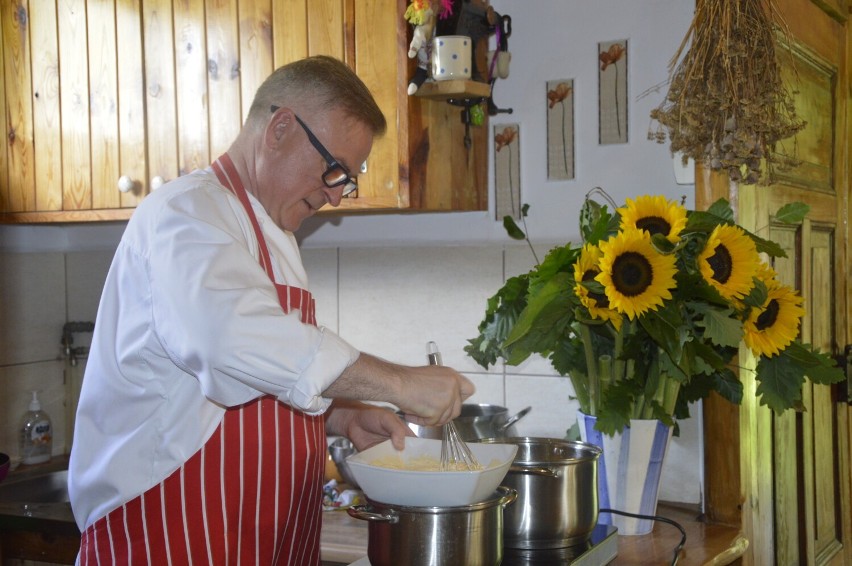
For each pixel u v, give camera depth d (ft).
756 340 5.24
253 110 4.65
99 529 4.35
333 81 4.52
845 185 8.15
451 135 6.70
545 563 4.56
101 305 4.30
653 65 6.60
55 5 7.34
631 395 5.26
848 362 7.97
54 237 8.74
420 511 3.95
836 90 8.00
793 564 7.25
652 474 5.55
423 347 7.29
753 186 6.38
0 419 8.21
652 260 4.78
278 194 4.63
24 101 7.52
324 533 5.94
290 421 4.49
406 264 7.35
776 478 6.93
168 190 4.14
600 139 6.78
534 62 6.98
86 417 4.37
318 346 3.78
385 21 6.17
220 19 6.69
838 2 7.84
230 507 4.29
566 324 5.25
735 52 5.28
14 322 8.34
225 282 3.80
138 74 7.02
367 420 5.00
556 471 4.66
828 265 7.97
